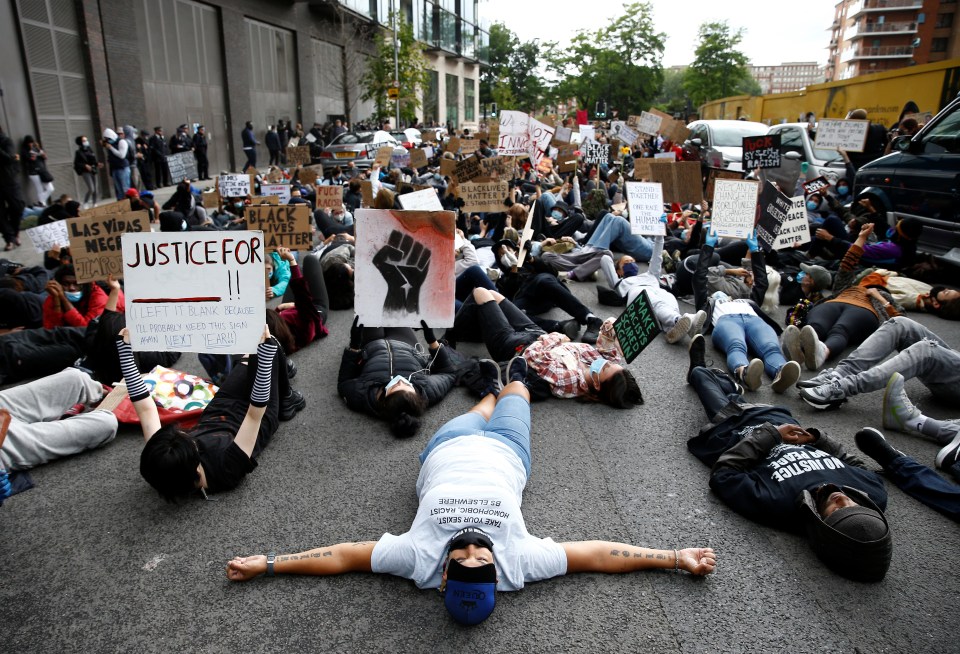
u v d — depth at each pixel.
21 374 5.12
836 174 11.38
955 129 7.39
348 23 33.75
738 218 6.68
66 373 4.21
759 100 25.23
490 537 2.75
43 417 4.09
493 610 2.71
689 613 2.71
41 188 13.89
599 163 14.02
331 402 4.79
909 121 10.19
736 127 15.99
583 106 65.19
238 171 24.39
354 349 4.68
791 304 7.15
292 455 3.99
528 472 3.33
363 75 33.94
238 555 3.08
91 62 16.16
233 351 3.40
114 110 17.30
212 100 22.84
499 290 6.84
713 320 5.68
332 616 2.70
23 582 2.92
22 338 5.14
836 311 5.44
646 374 5.23
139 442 4.18
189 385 4.38
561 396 4.73
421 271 4.33
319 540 3.17
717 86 65.31
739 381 4.80
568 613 2.71
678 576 2.93
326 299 6.50
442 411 4.57
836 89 18.30
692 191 9.19
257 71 25.94
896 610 2.72
